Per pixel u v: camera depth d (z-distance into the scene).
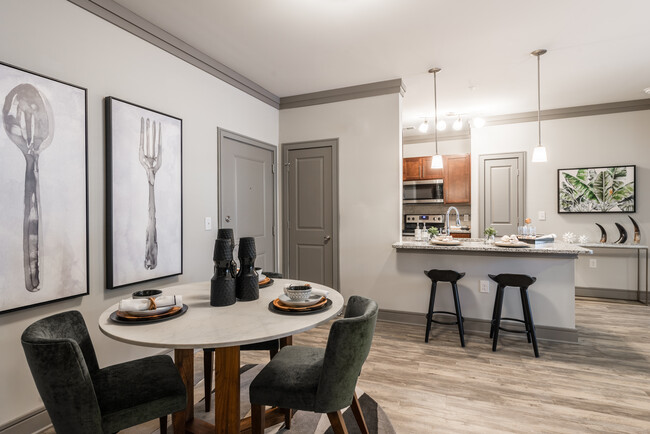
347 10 2.41
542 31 2.70
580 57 3.16
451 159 5.76
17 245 1.77
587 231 4.68
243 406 2.11
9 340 1.77
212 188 3.19
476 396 2.25
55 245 1.93
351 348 1.36
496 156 5.05
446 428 1.92
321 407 1.37
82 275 2.06
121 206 2.30
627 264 4.55
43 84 1.87
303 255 4.19
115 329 1.39
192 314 1.58
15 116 1.75
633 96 4.25
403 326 3.62
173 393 1.42
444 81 3.73
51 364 1.13
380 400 2.21
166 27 2.62
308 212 4.16
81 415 1.18
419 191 5.97
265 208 4.02
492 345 3.04
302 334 3.44
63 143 1.96
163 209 2.62
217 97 3.25
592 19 2.53
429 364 2.72
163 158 2.62
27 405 1.84
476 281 3.43
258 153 3.90
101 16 2.22
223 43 2.88
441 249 3.45
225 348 1.48
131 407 1.32
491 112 4.87
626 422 1.96
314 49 3.00
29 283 1.82
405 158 6.08
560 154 4.76
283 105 4.25
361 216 3.88
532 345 3.04
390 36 2.77
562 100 4.39
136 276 2.40
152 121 2.53
